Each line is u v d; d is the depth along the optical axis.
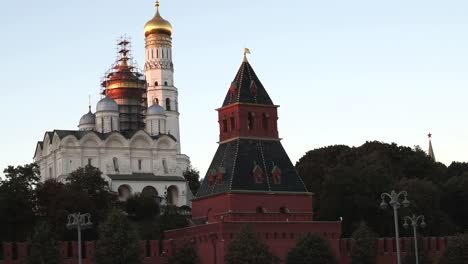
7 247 129.38
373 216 167.00
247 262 124.38
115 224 129.12
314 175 197.75
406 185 172.00
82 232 154.00
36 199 155.50
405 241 147.12
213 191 139.88
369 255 141.00
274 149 142.75
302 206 140.38
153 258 136.25
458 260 139.12
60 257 128.88
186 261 133.38
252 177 138.12
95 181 187.38
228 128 142.75
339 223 140.62
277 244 134.75
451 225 172.62
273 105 144.25
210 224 133.25
